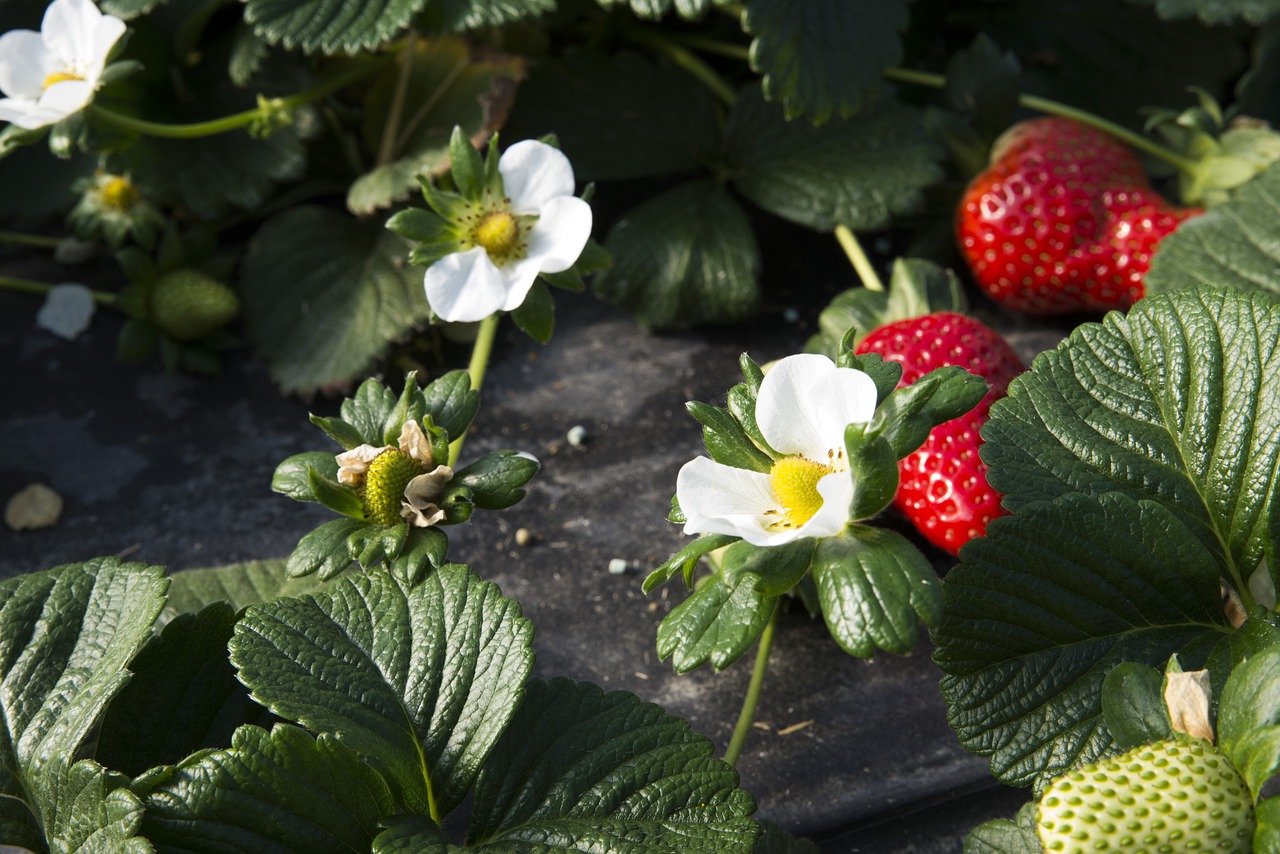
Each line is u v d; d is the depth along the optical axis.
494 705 0.60
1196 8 0.74
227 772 0.58
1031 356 0.74
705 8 0.70
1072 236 0.73
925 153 0.74
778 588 0.57
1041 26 0.80
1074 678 0.60
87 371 0.74
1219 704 0.58
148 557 0.70
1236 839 0.56
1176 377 0.62
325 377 0.73
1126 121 0.79
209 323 0.74
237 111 0.75
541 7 0.71
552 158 0.64
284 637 0.60
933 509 0.66
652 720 0.61
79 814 0.58
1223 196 0.73
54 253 0.77
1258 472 0.61
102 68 0.67
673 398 0.73
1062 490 0.61
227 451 0.72
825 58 0.71
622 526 0.70
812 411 0.58
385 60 0.75
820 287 0.76
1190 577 0.60
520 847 0.59
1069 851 0.56
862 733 0.66
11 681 0.60
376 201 0.73
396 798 0.59
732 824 0.59
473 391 0.62
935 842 0.64
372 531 0.61
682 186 0.76
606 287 0.74
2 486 0.71
